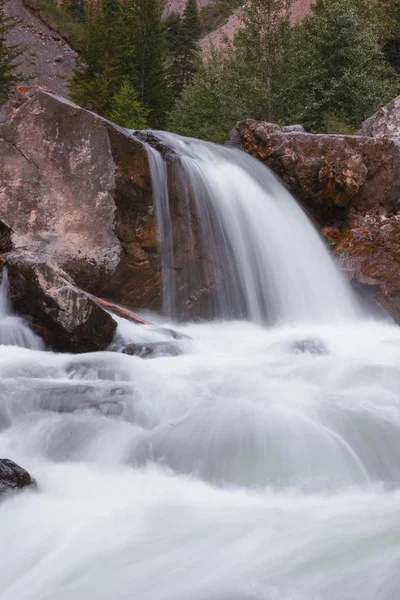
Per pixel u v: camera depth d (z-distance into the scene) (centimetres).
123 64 3619
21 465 543
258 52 2483
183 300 1188
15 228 1077
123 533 426
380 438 566
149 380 705
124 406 613
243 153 1411
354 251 1332
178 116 2886
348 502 479
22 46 4234
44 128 1086
